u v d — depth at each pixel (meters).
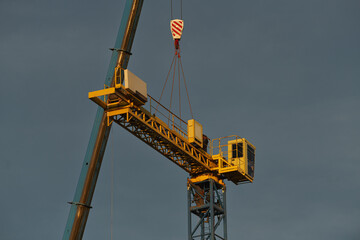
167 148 195.38
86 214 173.50
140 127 184.75
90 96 175.00
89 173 174.75
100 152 176.38
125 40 180.12
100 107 178.50
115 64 178.88
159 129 188.50
